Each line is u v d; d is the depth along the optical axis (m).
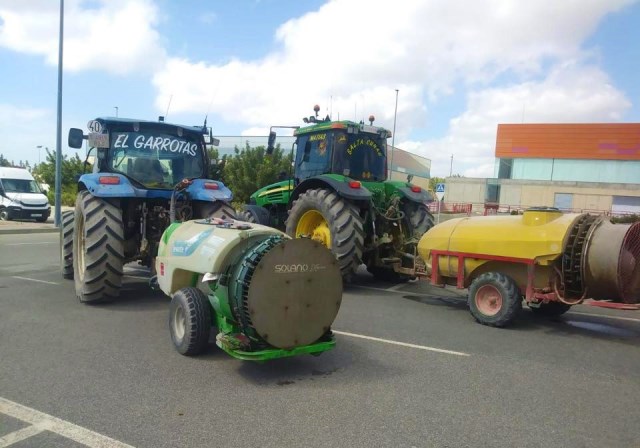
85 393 3.71
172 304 4.70
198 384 3.94
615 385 4.18
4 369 4.16
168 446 2.98
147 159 7.04
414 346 5.10
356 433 3.20
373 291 8.09
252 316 3.91
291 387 3.93
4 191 20.97
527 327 6.06
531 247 5.83
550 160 44.88
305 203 8.21
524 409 3.64
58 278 8.25
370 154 8.98
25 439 3.03
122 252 6.27
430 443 3.10
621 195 38.69
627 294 5.52
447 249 6.72
